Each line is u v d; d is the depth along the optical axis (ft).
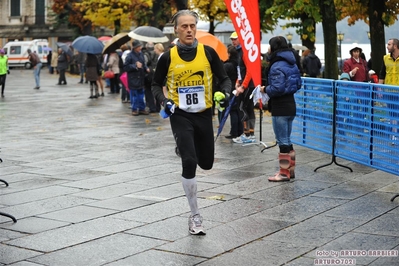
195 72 25.61
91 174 38.19
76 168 40.24
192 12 25.82
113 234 25.61
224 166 40.52
